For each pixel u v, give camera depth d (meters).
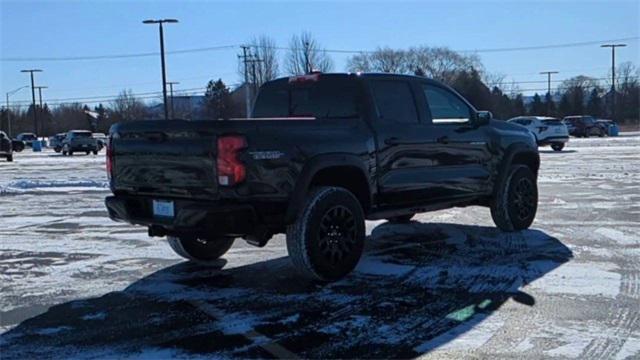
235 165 5.43
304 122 6.05
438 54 77.69
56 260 7.45
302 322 5.06
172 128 5.73
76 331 4.94
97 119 96.38
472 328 4.85
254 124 5.62
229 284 6.27
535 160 9.16
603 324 4.89
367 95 6.77
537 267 6.66
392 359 4.27
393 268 6.73
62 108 116.25
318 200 6.00
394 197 6.90
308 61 58.81
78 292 6.06
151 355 4.43
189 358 4.36
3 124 104.38
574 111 94.38
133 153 6.15
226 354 4.42
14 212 11.62
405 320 5.06
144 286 6.25
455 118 7.84
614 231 8.66
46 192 15.32
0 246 8.29
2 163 31.47
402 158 6.94
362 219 6.43
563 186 14.38
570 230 8.79
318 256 6.02
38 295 5.96
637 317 5.05
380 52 75.94
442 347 4.47
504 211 8.51
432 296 5.70
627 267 6.62
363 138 6.50
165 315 5.31
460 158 7.72
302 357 4.34
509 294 5.71
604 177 16.41
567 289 5.84
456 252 7.46
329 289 5.99
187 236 5.79
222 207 5.40
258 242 5.98
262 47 67.69
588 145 35.84
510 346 4.46
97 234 9.16
